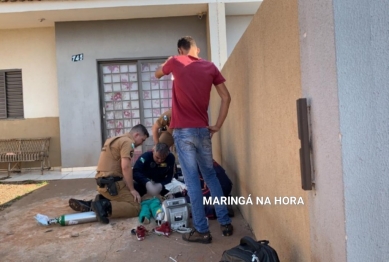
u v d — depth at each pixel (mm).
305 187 1525
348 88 1240
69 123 8336
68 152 8328
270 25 2289
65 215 3865
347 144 1235
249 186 3357
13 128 8680
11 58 8688
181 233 3389
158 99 8539
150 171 4594
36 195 5504
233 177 4410
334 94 1260
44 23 8406
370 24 1246
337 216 1286
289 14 1865
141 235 3273
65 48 8336
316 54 1414
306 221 1725
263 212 2783
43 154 8320
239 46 3586
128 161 4035
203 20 8469
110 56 8383
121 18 8344
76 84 8328
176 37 8461
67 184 6418
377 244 1234
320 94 1390
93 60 8359
